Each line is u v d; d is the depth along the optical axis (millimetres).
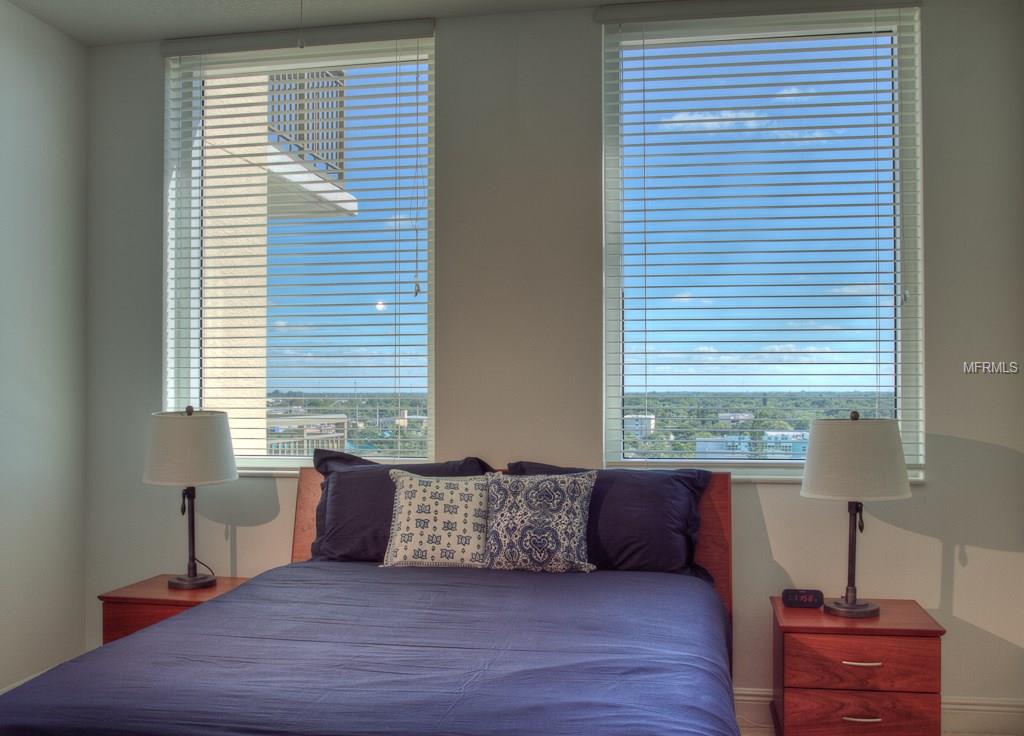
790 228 3307
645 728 1524
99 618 3705
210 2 3334
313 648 1999
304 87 3688
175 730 1561
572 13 3402
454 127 3467
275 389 3680
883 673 2676
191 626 2184
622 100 3430
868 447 2758
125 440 3699
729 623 3064
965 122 3162
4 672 3270
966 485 3139
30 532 3400
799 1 3240
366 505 3090
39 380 3447
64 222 3604
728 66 3348
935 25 3184
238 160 3762
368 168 3607
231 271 3717
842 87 3348
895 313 3258
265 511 3592
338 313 3623
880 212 3271
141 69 3729
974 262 3148
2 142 3264
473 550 2885
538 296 3396
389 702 1646
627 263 3418
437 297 3471
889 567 3176
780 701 2805
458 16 3473
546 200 3400
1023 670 3098
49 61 3527
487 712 1592
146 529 3684
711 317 3367
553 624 2191
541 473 3209
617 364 3424
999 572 3121
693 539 3043
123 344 3705
